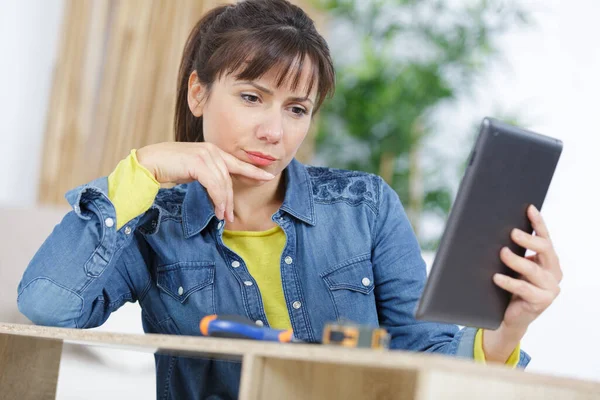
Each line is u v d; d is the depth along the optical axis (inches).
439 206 155.6
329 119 160.2
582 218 136.7
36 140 144.7
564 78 147.8
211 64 62.0
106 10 143.9
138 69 141.2
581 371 92.9
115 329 85.7
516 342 51.2
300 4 158.4
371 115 155.9
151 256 67.7
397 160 159.2
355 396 45.4
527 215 48.6
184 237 66.4
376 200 70.1
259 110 60.7
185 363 62.7
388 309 68.0
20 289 58.6
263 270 66.4
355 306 66.1
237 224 67.6
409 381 44.8
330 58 63.2
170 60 140.3
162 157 58.7
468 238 46.1
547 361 93.4
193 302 65.4
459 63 153.0
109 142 141.9
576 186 139.3
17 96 141.8
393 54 159.3
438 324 65.7
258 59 59.4
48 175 142.6
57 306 57.1
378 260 68.6
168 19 140.6
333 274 66.4
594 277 132.4
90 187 57.2
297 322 65.0
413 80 154.1
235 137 60.9
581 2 148.5
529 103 149.3
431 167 156.6
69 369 70.5
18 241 79.6
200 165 58.6
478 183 45.9
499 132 46.0
